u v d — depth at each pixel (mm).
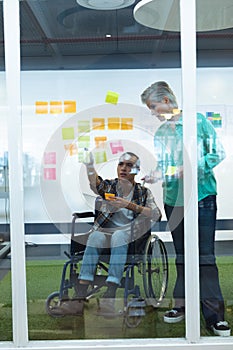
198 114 2463
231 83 4285
